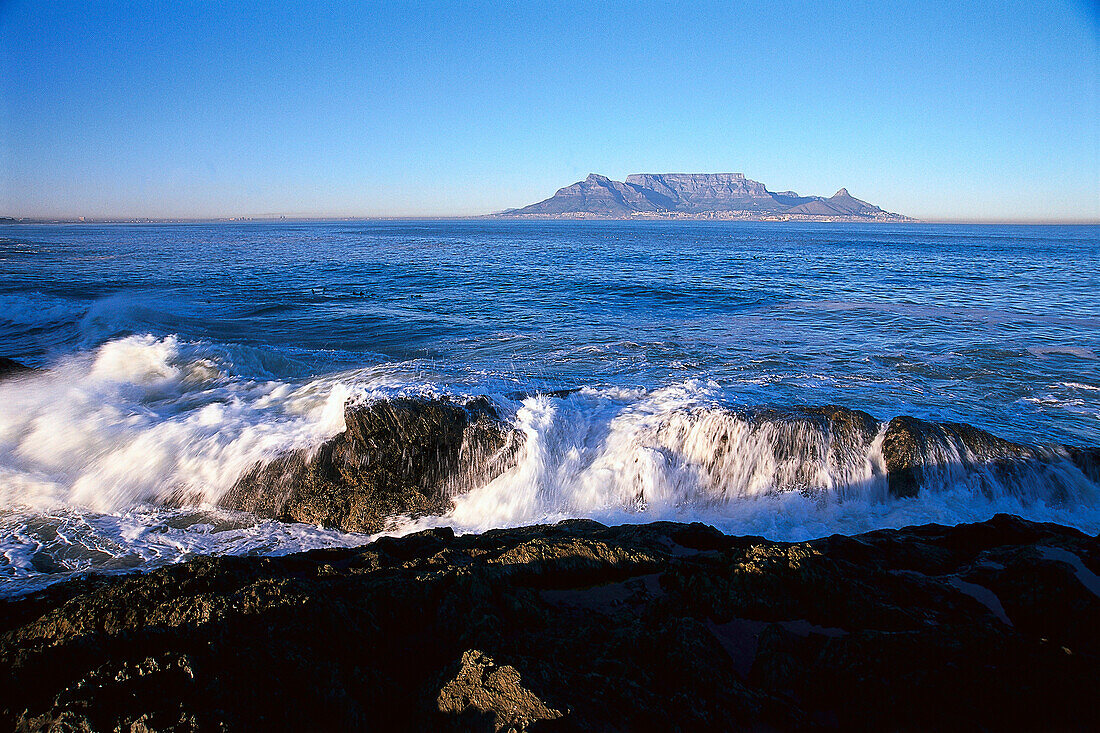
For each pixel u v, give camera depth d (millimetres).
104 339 15898
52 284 27031
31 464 9062
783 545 5984
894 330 18000
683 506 8609
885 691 3879
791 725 3736
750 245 80375
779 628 4461
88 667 3732
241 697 3531
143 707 3350
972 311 21656
